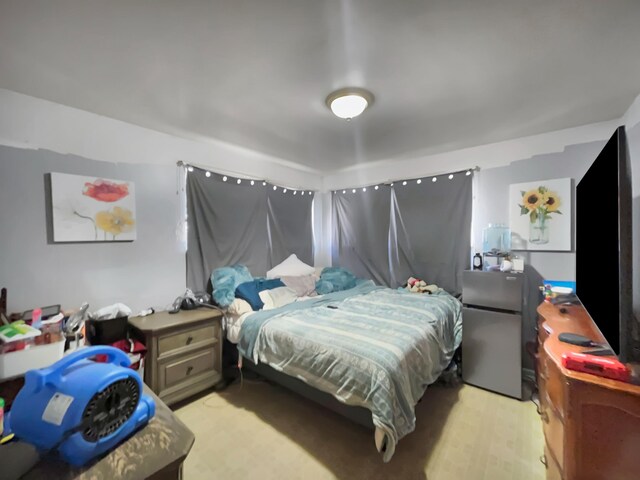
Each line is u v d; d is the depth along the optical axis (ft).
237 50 4.85
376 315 7.64
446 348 7.64
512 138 9.22
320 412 7.16
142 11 3.96
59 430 2.06
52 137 6.65
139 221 8.05
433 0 3.78
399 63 5.22
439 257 10.68
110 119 7.52
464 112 7.28
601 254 4.38
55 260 6.68
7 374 4.28
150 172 8.28
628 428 3.42
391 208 12.09
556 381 4.24
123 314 6.88
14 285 6.18
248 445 6.00
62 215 6.73
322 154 10.85
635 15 4.04
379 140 9.33
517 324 7.84
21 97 6.26
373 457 5.65
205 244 9.50
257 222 11.21
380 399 4.81
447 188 10.54
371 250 12.56
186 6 3.87
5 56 4.97
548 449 4.82
